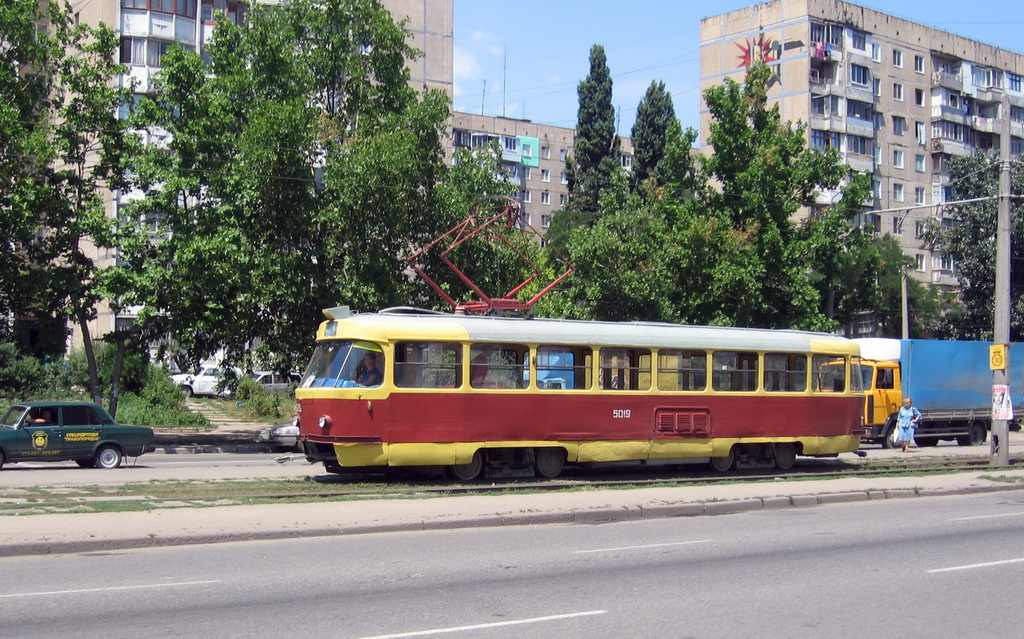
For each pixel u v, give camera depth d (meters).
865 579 10.47
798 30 66.94
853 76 68.31
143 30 50.19
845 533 13.92
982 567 11.23
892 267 60.78
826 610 8.98
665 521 15.17
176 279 31.27
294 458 26.28
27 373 42.97
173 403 42.78
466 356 19.09
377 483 18.39
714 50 71.38
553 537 13.30
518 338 19.62
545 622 8.34
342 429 18.16
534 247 39.97
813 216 44.34
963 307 61.41
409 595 9.38
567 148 101.81
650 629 8.16
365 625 8.13
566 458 20.19
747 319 39.91
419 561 11.23
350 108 36.09
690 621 8.47
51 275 31.36
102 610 8.55
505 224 36.97
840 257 42.94
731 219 41.34
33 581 9.75
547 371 19.91
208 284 31.39
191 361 35.62
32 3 31.41
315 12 35.62
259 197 32.28
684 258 39.81
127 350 34.94
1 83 31.27
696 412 21.42
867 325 65.75
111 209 48.34
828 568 11.10
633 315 39.62
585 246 38.97
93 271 32.62
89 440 22.03
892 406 33.34
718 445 21.64
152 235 33.00
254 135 31.64
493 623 8.27
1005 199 25.27
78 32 32.69
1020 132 77.69
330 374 18.59
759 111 42.25
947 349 35.06
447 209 34.84
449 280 35.19
